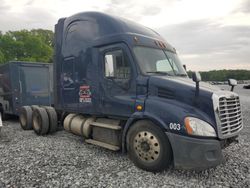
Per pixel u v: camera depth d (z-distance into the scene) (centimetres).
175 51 615
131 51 500
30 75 1080
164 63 541
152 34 579
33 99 1088
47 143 663
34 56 4769
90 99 590
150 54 523
